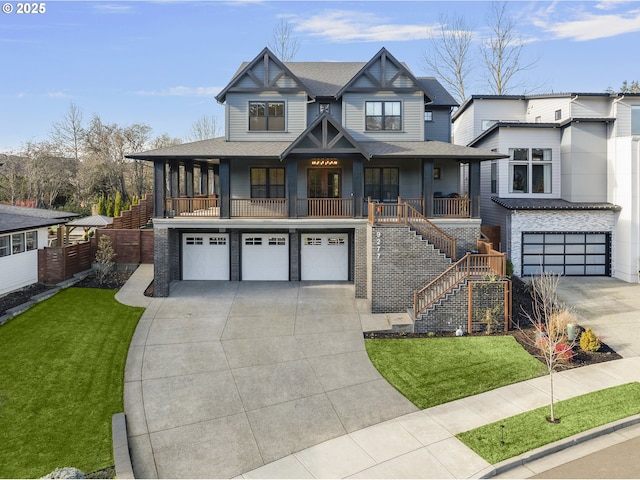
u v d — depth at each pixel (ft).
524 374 39.55
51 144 177.06
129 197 171.73
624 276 69.46
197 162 76.95
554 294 51.11
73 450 29.01
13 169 158.30
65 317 50.29
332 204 62.39
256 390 37.29
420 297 52.90
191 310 54.19
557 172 77.36
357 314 53.52
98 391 36.37
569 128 74.69
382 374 40.01
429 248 53.88
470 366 41.16
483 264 52.49
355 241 59.21
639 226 68.23
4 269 56.59
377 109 69.10
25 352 41.73
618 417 32.01
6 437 30.01
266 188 70.44
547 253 72.28
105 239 69.46
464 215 61.72
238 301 57.41
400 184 70.79
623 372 39.68
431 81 79.56
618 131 72.90
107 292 59.72
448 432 30.99
